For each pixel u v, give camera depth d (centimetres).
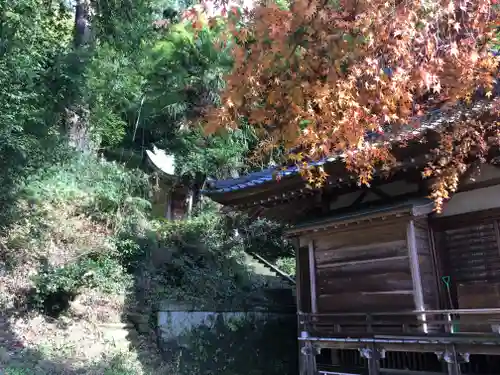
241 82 374
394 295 659
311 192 773
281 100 381
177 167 1922
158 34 1773
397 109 433
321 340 700
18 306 895
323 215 828
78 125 1400
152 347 973
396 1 353
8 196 970
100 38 1584
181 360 972
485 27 415
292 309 1311
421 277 652
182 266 1280
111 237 1113
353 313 670
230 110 390
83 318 943
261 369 1077
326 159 690
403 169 667
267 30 357
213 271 1343
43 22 1327
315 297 753
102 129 1570
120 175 1287
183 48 1759
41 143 1170
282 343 1179
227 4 371
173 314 1069
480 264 652
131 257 1152
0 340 780
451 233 690
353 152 533
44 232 986
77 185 1130
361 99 381
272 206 859
